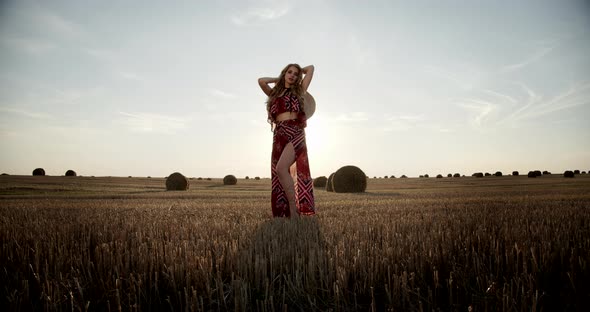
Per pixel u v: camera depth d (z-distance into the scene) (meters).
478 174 67.69
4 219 4.15
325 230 3.26
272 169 4.46
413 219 4.18
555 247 2.22
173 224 3.80
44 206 7.26
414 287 1.78
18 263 2.12
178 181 28.86
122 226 3.64
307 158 4.44
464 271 1.89
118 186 35.28
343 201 9.20
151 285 1.71
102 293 1.70
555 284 1.76
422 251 2.24
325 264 1.95
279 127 4.34
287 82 4.41
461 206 6.55
